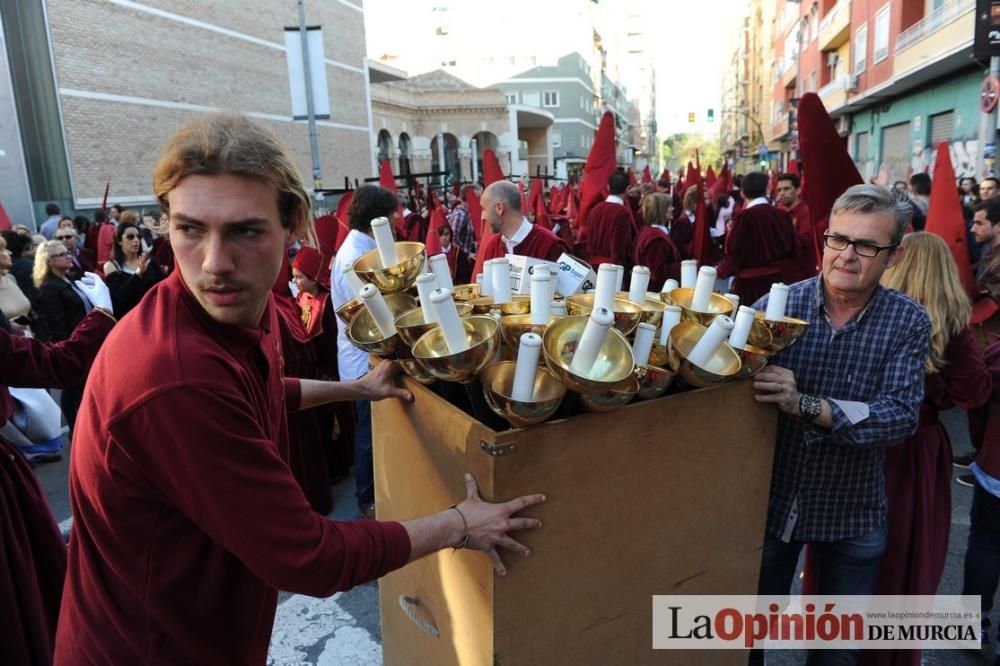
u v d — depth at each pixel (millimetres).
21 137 14656
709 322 1525
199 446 1018
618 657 1468
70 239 7211
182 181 1042
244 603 1227
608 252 5707
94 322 2088
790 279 5559
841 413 1615
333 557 1084
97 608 1228
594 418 1273
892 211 1643
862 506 1847
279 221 1125
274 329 1385
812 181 2311
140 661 1206
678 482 1444
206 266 1052
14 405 2357
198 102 19969
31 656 1980
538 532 1271
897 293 1778
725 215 9891
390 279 1589
